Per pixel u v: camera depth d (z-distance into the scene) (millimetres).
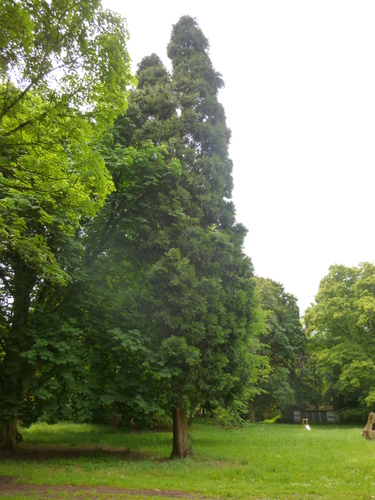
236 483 9133
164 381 12898
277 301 44469
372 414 19141
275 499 7570
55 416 12180
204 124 16734
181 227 14664
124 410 13445
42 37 7211
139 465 11711
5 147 8562
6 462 11891
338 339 37781
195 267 14664
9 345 12102
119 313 13180
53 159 8367
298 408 46500
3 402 11883
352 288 38250
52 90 7695
